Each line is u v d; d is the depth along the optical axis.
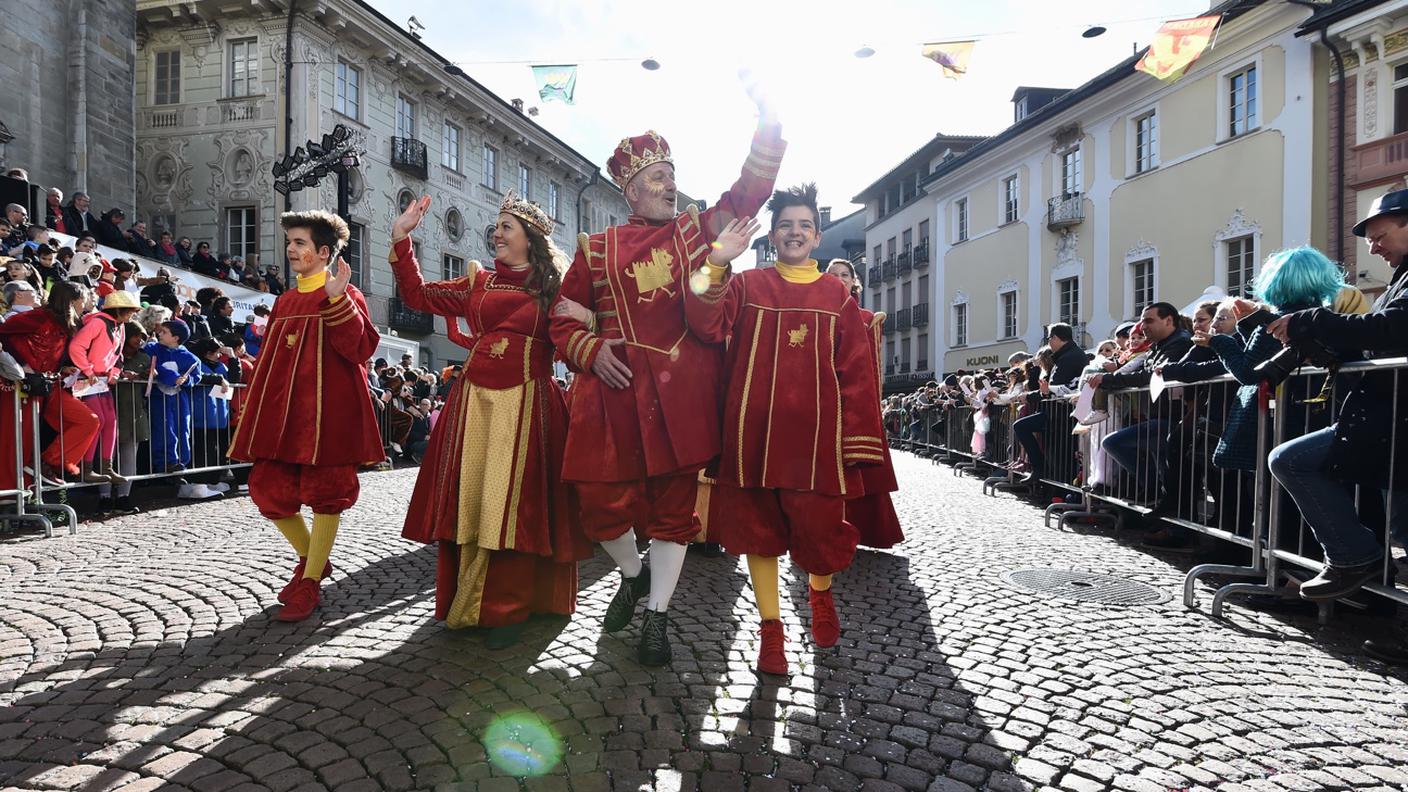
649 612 2.81
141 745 2.15
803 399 2.68
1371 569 3.32
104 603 3.55
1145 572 4.61
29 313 5.69
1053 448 7.82
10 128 13.98
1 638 3.05
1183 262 20.00
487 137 27.22
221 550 4.75
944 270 31.17
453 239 25.41
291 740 2.19
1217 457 4.38
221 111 19.86
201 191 20.00
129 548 4.81
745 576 4.29
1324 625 3.54
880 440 2.75
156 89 20.25
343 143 13.60
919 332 34.94
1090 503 6.54
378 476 10.04
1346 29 16.05
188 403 7.38
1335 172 16.58
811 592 2.95
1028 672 2.87
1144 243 21.17
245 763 2.06
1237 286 18.86
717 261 2.48
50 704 2.42
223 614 3.39
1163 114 20.55
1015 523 6.53
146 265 10.98
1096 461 6.30
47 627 3.20
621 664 2.83
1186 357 5.36
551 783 1.99
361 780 1.99
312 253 3.49
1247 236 18.41
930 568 4.62
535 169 30.42
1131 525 6.31
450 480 3.05
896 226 37.16
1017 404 9.05
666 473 2.66
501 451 3.00
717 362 2.84
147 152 20.27
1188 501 5.25
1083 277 23.41
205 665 2.77
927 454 16.67
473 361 3.14
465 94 24.94
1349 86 16.38
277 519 3.42
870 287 40.19
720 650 3.03
